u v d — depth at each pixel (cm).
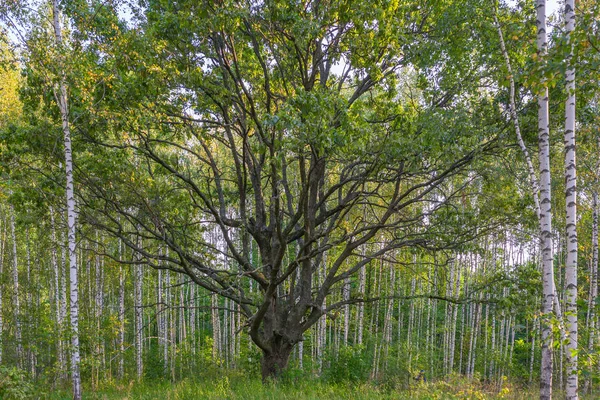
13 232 2188
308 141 923
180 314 2995
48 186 1211
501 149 1267
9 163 1188
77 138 1214
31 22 1074
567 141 821
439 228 1359
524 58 1114
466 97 1275
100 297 2516
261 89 1325
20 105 1669
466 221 1329
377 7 1075
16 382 951
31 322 2073
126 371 2291
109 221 1628
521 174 1384
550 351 979
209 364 2314
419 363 2422
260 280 1395
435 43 1216
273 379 1362
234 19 1002
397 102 1264
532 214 1274
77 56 1109
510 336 3328
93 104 1113
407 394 1242
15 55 1088
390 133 1134
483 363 2794
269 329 1477
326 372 1683
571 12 812
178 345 2688
